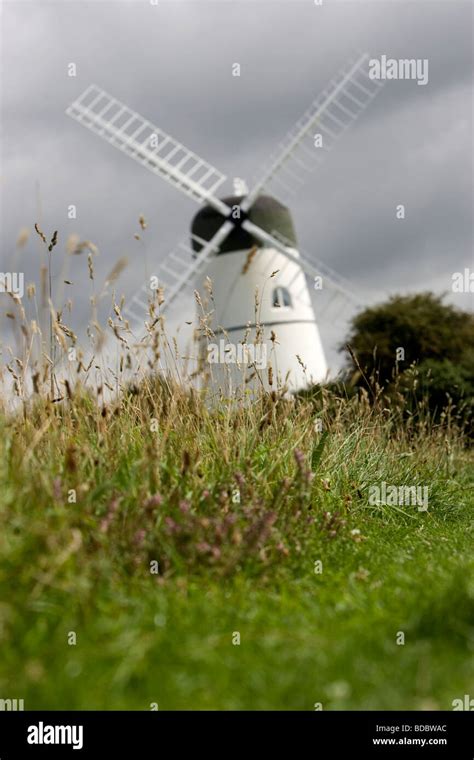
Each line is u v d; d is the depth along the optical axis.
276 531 5.52
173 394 6.43
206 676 3.44
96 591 4.07
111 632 3.75
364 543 6.62
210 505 5.55
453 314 30.30
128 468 5.34
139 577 4.51
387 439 10.02
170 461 5.85
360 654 3.66
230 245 31.14
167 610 4.04
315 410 9.16
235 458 6.26
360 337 30.06
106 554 4.49
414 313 29.59
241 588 4.55
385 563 5.93
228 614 4.12
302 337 31.16
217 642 3.75
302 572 5.30
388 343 29.45
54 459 5.38
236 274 31.02
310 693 3.40
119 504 4.99
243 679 3.48
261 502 5.79
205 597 4.32
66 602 3.89
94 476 5.26
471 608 3.97
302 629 3.99
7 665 3.47
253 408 7.15
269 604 4.45
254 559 4.98
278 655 3.63
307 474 5.96
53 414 5.50
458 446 11.73
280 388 7.34
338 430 8.66
